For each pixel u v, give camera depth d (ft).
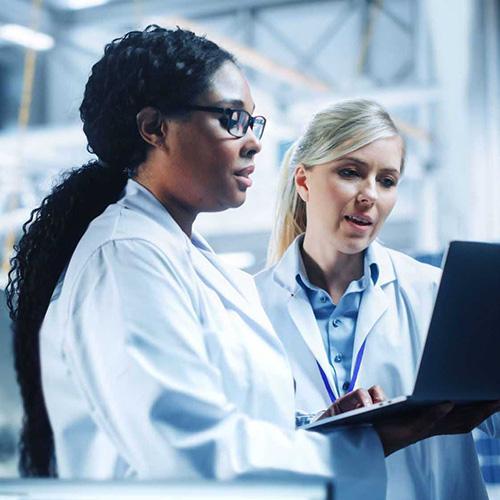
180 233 3.92
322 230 5.39
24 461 4.13
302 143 5.52
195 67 3.76
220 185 3.86
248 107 3.91
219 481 2.58
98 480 2.64
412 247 22.20
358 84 20.25
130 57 3.84
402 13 22.67
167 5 24.27
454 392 3.62
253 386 3.84
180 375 3.40
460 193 16.21
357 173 5.25
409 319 5.38
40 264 4.02
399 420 3.91
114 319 3.45
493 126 15.69
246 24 23.95
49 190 4.19
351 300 5.41
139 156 3.93
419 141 18.39
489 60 15.76
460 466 5.08
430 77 19.54
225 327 3.90
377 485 3.65
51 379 3.66
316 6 23.54
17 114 26.58
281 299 5.52
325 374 5.21
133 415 3.34
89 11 23.97
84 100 4.05
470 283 3.44
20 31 19.06
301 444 3.55
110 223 3.74
